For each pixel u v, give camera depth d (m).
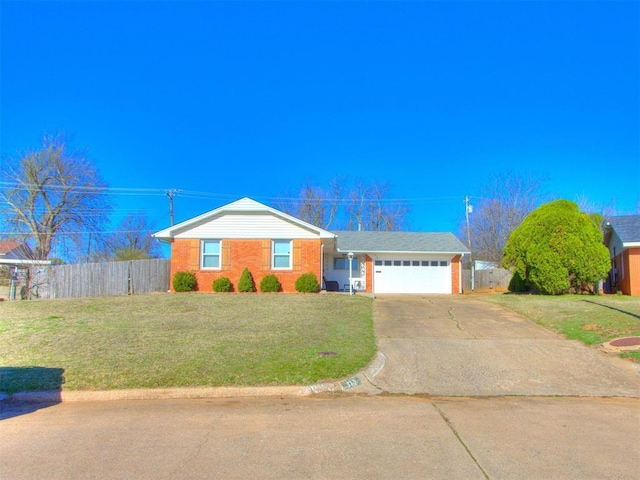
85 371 7.22
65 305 15.32
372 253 25.25
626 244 19.06
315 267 21.33
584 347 9.21
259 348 8.83
